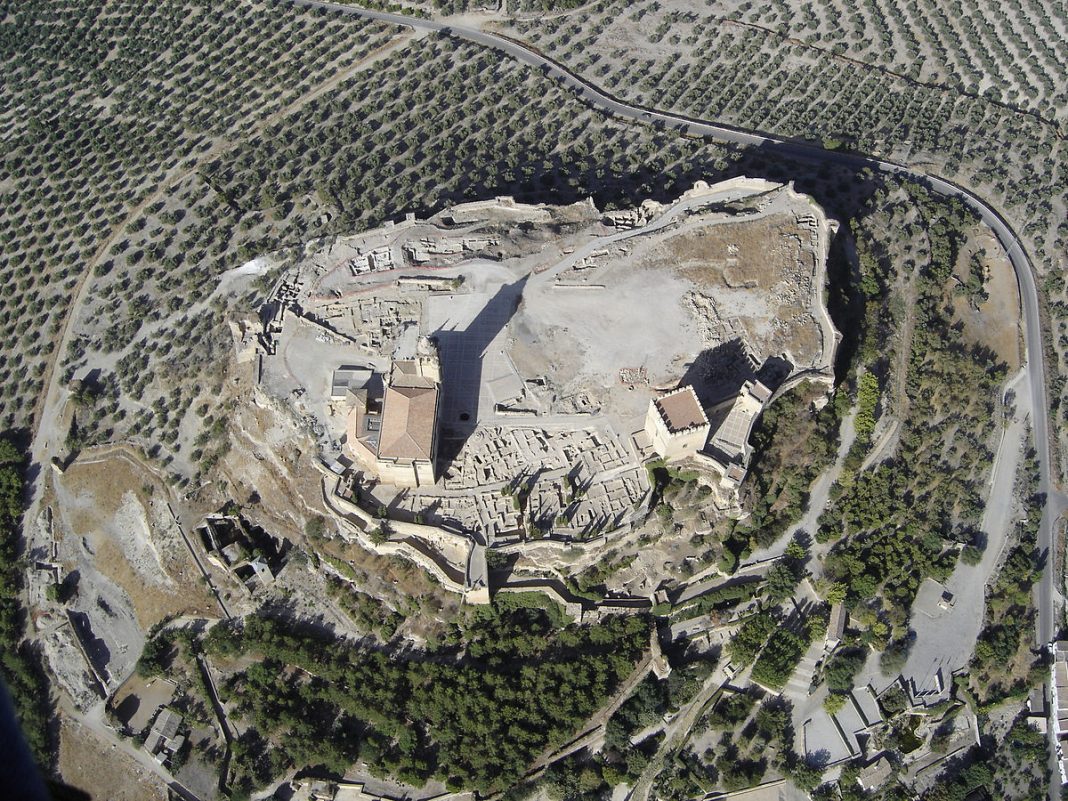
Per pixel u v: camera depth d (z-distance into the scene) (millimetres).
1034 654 148500
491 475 141875
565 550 137875
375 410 143375
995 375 164625
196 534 151125
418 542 140125
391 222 163875
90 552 154625
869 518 150250
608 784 134375
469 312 153000
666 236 158625
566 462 142250
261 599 147750
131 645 148250
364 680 138750
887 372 160500
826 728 139500
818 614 144375
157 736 139875
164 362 162875
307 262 161625
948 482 155625
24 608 152000
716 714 137875
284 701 139250
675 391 136125
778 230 159000
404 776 133250
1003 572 151250
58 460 159750
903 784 138000
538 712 134625
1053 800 141000
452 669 137750
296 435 147125
